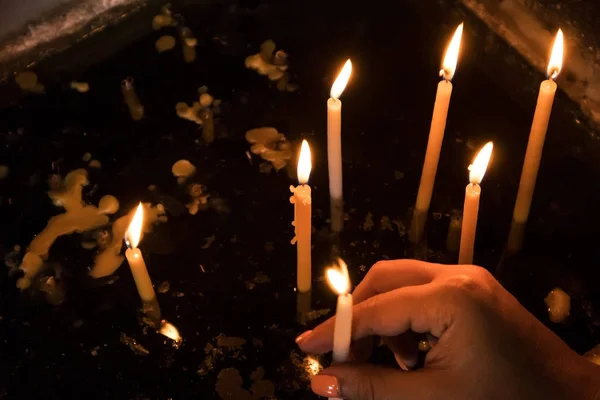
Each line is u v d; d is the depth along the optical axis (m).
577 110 0.82
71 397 0.70
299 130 0.84
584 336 0.71
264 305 0.74
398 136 0.83
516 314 0.61
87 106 0.86
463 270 0.62
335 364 0.60
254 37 0.91
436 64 0.88
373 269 0.66
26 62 0.88
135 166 0.82
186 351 0.72
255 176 0.81
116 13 0.91
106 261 0.76
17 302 0.74
